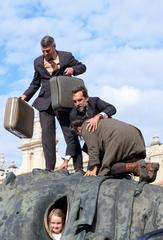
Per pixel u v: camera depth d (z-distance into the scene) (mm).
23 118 7051
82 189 5828
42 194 5945
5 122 6949
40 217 5816
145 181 5898
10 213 5973
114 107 6410
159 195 5617
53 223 5758
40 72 7508
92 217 5504
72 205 5695
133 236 5348
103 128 6125
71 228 5500
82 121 6363
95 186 5789
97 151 6152
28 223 5758
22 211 5879
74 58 7488
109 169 6125
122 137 6066
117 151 6059
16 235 5754
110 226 5457
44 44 7316
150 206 5527
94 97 6461
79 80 7227
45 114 7559
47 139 7543
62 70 7410
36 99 7609
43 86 7508
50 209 5816
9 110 6938
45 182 6285
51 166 7516
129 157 6105
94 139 6152
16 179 6520
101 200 5676
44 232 5785
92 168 6164
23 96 7605
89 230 5496
